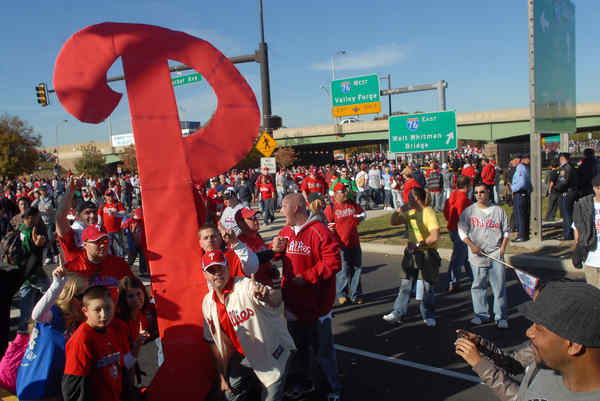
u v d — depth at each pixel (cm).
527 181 966
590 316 134
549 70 991
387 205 1900
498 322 541
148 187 362
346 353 502
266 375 303
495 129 4084
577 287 142
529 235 1054
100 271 381
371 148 10431
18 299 769
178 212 367
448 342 515
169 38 369
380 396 405
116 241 927
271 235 1305
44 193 1309
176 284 364
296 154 5772
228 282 307
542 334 146
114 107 362
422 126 1526
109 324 292
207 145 378
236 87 385
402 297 569
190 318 363
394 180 1762
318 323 380
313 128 5266
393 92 1602
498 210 533
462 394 402
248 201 1563
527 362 218
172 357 355
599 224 495
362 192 1869
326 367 382
